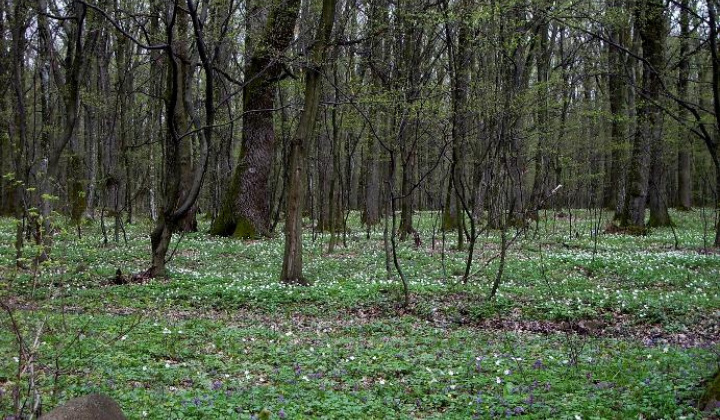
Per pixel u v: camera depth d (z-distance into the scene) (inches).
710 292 594.6
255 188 1109.7
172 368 341.7
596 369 338.0
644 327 488.4
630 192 1147.9
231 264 796.0
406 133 879.7
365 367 347.3
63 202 1010.1
